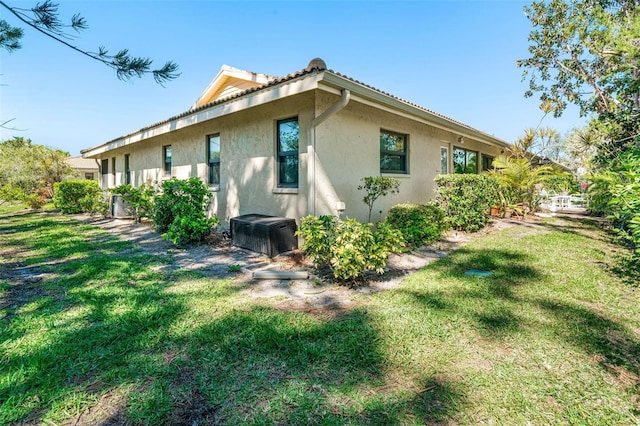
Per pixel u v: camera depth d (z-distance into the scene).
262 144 6.89
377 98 5.61
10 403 1.90
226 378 2.17
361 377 2.19
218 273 4.66
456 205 7.52
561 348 2.54
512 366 2.31
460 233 7.57
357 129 6.72
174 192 7.16
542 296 3.62
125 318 3.03
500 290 3.81
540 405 1.94
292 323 2.97
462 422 1.80
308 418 1.83
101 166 16.81
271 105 6.61
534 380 2.16
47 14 3.30
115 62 3.63
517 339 2.67
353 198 6.62
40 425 1.76
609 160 8.16
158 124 8.55
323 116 5.48
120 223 9.77
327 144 6.00
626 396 2.01
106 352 2.46
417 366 2.31
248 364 2.34
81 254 5.71
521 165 10.73
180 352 2.49
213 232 7.75
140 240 7.09
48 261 5.23
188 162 9.37
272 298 3.66
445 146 10.76
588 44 10.05
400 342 2.62
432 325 2.91
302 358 2.40
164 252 5.95
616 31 6.65
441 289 3.85
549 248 5.99
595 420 1.82
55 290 3.86
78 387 2.06
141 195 9.40
